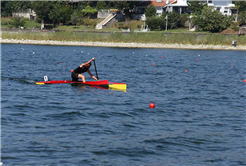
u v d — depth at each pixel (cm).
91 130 1377
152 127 1457
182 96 2247
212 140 1299
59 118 1554
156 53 6944
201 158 1106
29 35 9625
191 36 9250
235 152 1170
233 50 8475
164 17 11975
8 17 14262
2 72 3153
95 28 13000
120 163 1041
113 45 9044
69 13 13738
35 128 1381
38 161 1036
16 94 2097
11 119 1503
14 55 5366
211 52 7619
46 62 4459
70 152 1120
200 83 2914
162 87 2612
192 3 12088
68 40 9475
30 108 1734
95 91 2312
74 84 2561
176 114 1723
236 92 2483
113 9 13712
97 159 1066
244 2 12888
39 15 12875
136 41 9344
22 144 1180
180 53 7088
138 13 14038
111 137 1293
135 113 1711
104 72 3538
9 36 9525
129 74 3409
